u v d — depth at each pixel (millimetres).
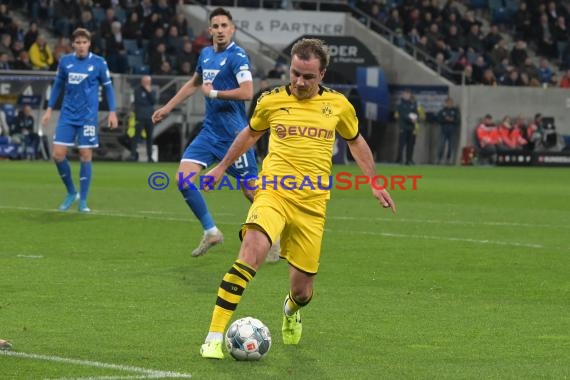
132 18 80938
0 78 73250
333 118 17469
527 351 17656
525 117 88188
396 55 89188
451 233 34688
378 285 24375
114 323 19344
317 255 17250
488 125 86000
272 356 16984
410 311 21172
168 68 78625
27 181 54375
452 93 86750
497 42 92562
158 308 20922
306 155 17203
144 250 29484
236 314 20453
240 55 27328
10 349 17031
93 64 38094
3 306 20781
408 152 83500
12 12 83438
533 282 25062
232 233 33656
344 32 90500
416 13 91688
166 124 77438
